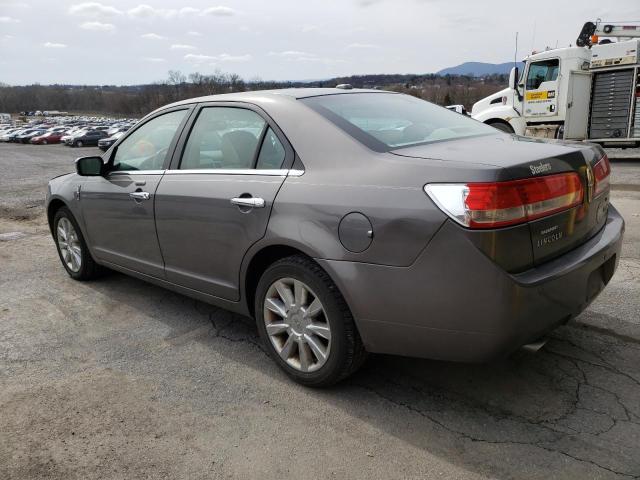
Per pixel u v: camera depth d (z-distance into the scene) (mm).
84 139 47500
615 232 3021
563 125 13500
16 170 19438
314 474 2344
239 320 4055
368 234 2547
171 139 3824
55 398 3025
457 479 2275
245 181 3158
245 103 3389
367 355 2885
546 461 2350
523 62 14297
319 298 2820
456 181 2357
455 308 2387
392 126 3104
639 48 12297
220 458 2477
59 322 4129
